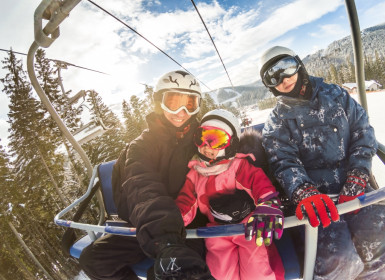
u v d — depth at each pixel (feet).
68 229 7.31
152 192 4.09
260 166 6.22
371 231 4.91
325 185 5.50
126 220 5.88
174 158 5.67
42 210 61.41
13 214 58.85
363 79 5.98
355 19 5.83
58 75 12.48
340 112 5.31
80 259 5.62
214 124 5.50
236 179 5.57
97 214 50.24
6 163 63.87
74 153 65.67
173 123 5.74
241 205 5.36
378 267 4.94
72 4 5.90
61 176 62.39
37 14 6.16
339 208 3.96
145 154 5.28
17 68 62.23
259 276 4.83
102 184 8.45
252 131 6.59
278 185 6.14
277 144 5.61
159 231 3.51
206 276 3.22
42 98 7.86
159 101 5.76
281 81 5.41
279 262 5.08
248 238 4.21
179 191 5.84
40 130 61.26
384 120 31.45
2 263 63.72
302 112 5.43
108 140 63.62
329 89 5.44
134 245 5.73
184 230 3.79
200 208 5.81
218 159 5.53
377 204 4.51
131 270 5.82
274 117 5.81
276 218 4.32
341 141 5.36
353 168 5.12
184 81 5.59
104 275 5.48
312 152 5.52
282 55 5.43
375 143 5.30
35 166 59.88
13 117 60.18
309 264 4.56
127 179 4.64
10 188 59.98
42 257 63.21
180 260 3.11
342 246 4.92
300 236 5.45
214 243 5.37
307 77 5.41
